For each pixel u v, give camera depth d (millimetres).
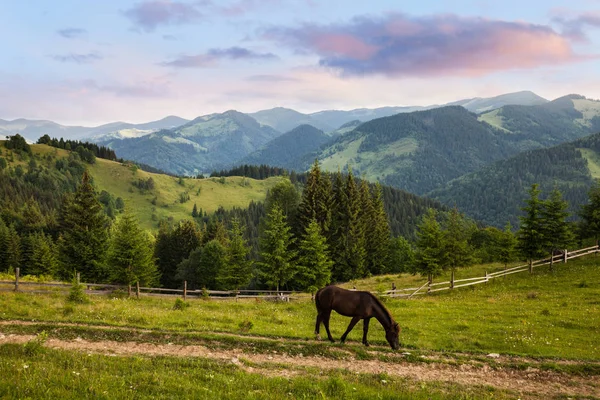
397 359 16234
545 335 22547
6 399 8391
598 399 13617
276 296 41938
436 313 29141
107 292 35094
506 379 15172
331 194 76125
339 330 22406
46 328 16703
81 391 9328
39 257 83875
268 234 54719
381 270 84250
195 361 13812
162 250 108812
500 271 49781
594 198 54219
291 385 11711
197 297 38750
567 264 48000
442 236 47094
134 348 15328
